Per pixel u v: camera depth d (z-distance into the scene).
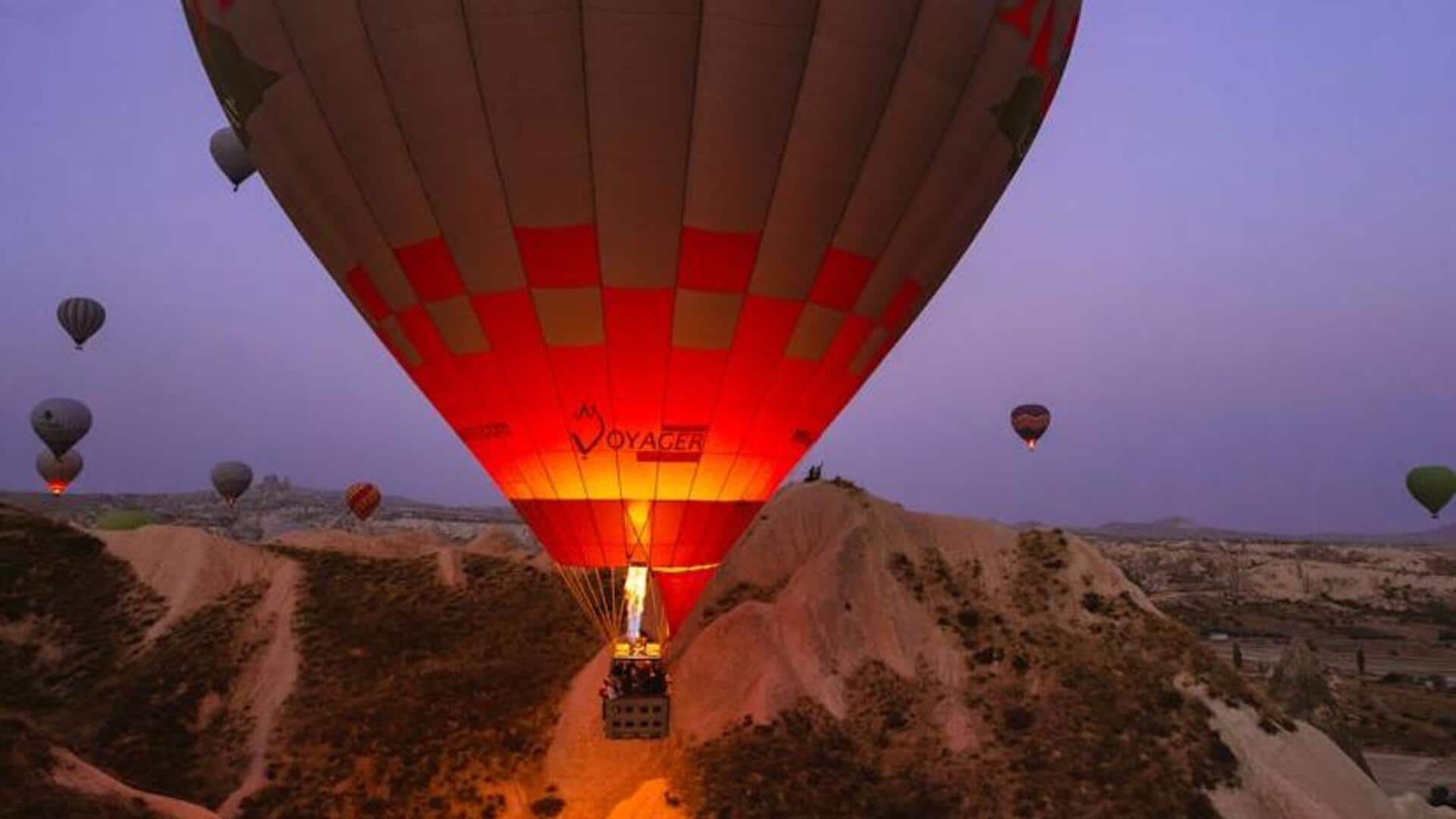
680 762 28.16
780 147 13.21
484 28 12.41
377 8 12.67
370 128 13.34
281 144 14.37
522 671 33.09
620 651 14.55
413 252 14.01
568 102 12.70
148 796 21.91
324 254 15.53
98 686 32.41
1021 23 14.27
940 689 31.30
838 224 14.03
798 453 15.72
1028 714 30.00
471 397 14.87
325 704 31.23
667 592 15.12
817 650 32.19
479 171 13.16
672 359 14.07
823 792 26.72
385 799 27.17
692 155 13.07
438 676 32.75
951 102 13.97
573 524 14.84
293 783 27.70
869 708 30.66
